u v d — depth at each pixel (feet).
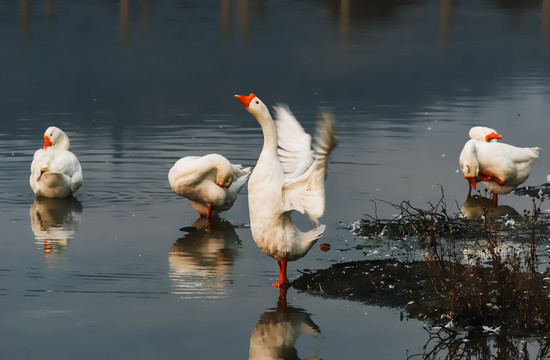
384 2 219.00
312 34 152.35
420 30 159.84
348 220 45.09
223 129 73.61
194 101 89.51
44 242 41.86
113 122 77.36
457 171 57.31
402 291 33.55
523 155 49.06
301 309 32.17
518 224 43.75
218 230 44.57
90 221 46.09
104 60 121.49
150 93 94.63
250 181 34.37
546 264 36.47
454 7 209.77
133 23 169.07
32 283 35.42
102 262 38.50
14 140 68.85
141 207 49.32
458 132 71.82
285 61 119.96
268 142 34.40
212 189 45.24
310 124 74.43
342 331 30.04
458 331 29.86
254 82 102.12
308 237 34.71
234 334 29.91
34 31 154.92
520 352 28.04
